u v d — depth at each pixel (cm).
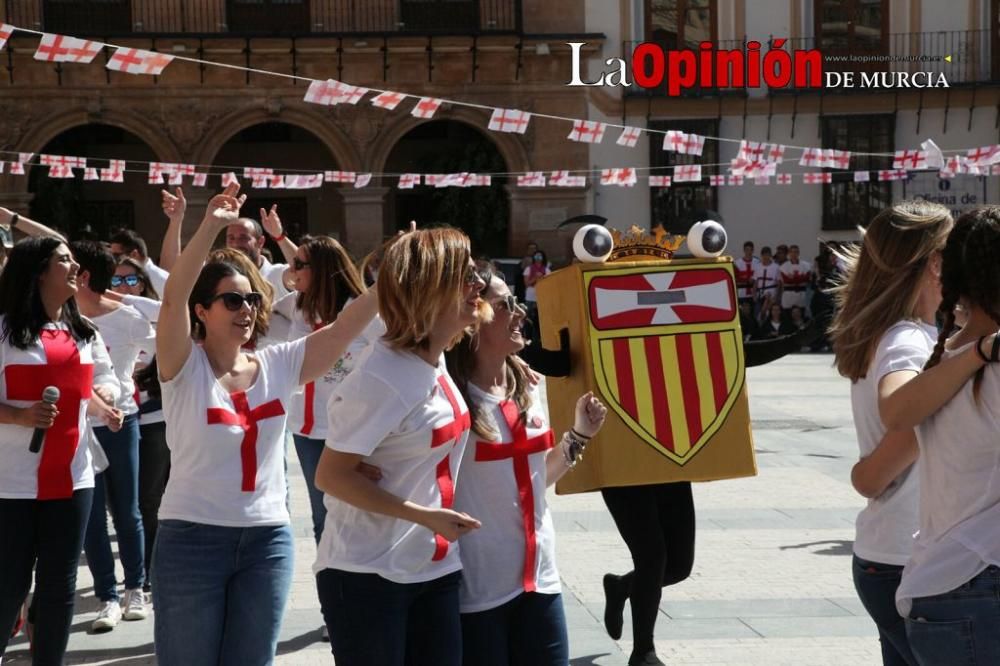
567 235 2670
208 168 2567
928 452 311
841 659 549
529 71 2647
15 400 477
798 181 2716
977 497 300
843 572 699
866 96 2697
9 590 475
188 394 396
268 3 2602
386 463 350
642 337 529
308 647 579
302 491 948
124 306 637
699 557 737
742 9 2697
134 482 640
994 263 300
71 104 2508
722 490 952
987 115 2700
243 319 406
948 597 299
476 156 2695
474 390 382
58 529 483
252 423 401
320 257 602
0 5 2478
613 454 521
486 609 377
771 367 2075
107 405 555
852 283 364
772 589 666
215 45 2534
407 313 343
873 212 2712
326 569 355
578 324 530
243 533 396
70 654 580
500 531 379
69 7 2517
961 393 300
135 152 2788
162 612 396
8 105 2489
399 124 2616
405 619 354
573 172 2670
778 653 558
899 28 2703
